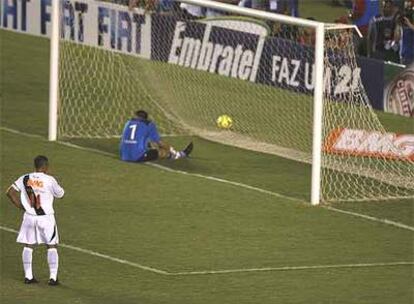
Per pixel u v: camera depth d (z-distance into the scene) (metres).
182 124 72.38
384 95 75.88
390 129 72.44
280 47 76.62
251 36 77.25
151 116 73.81
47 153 66.56
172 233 54.75
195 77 77.25
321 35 59.12
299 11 97.38
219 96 75.56
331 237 54.88
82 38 79.12
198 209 58.16
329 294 47.75
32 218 47.75
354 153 65.62
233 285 48.62
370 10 83.19
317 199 59.34
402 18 79.88
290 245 53.66
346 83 70.25
